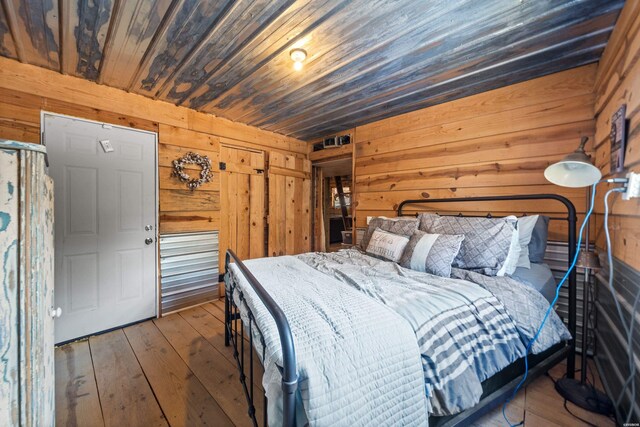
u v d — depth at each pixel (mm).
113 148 2486
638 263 1136
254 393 1618
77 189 2299
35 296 819
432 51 1886
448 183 2775
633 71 1245
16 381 767
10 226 755
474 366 1188
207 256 3178
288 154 4125
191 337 2334
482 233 1945
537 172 2242
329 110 3051
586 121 2021
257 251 3730
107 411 1475
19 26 1629
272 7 1474
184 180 2951
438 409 1047
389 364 953
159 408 1502
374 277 1749
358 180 3648
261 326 1027
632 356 1168
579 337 2039
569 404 1497
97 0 1430
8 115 2006
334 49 1862
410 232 2396
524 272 1876
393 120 3248
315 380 804
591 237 1984
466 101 2656
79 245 2307
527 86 2297
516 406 1491
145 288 2688
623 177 1341
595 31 1631
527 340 1434
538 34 1680
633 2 1278
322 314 1105
